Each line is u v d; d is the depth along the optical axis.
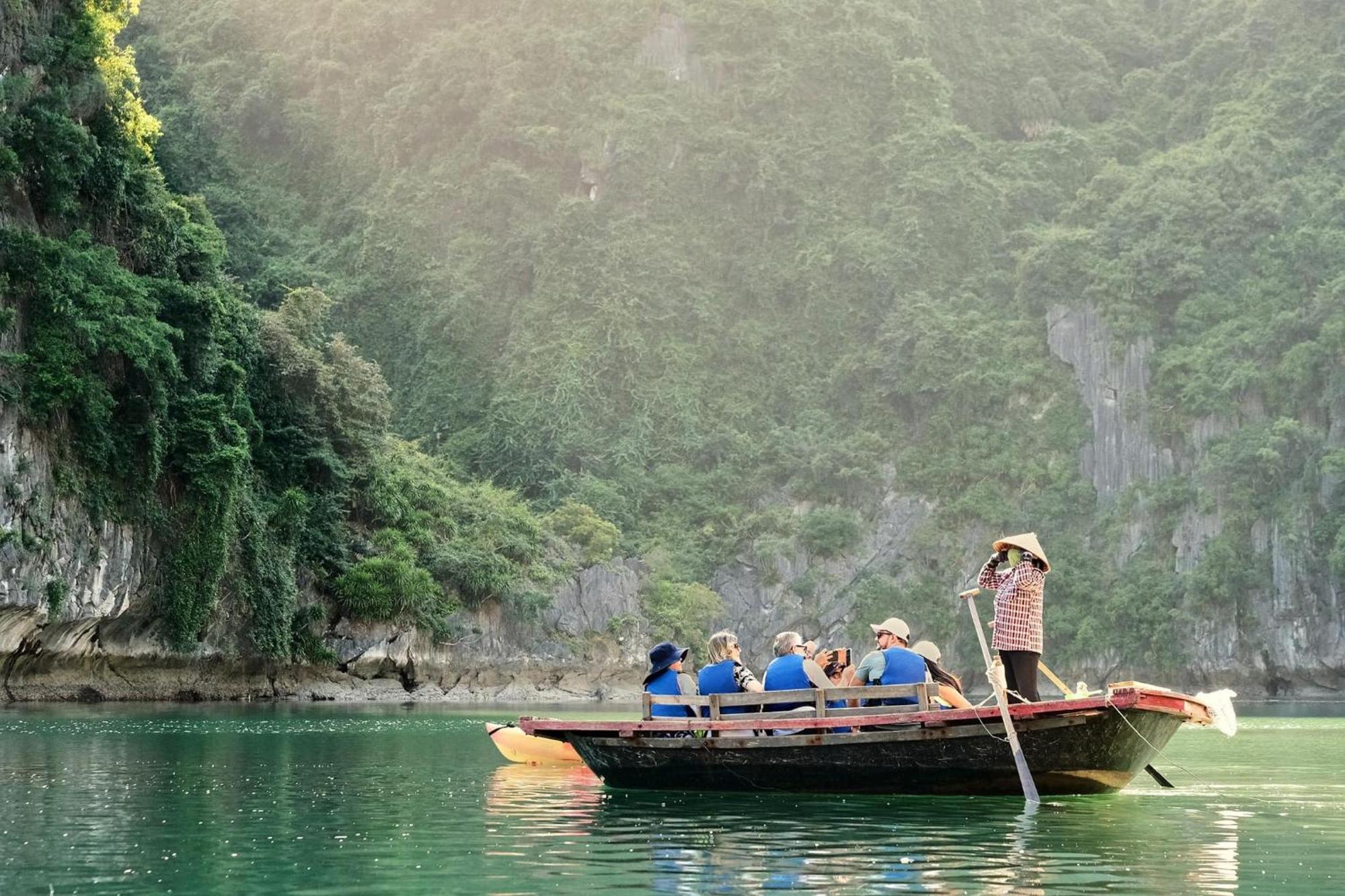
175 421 51.78
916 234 130.88
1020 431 119.38
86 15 48.38
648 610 92.69
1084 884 9.67
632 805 14.58
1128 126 144.12
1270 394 113.25
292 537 60.88
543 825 12.81
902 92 140.00
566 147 133.62
